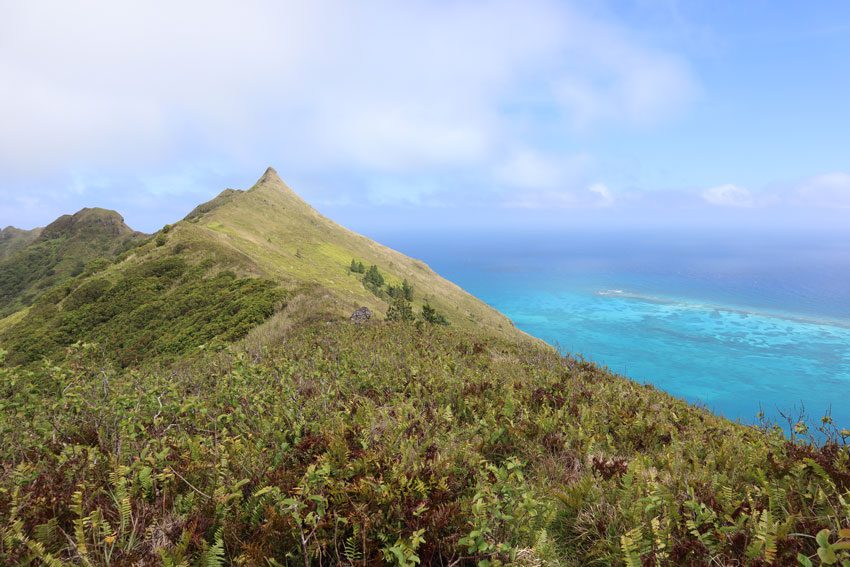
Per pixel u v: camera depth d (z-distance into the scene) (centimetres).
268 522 289
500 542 292
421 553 288
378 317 2583
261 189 15525
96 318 3862
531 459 476
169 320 3356
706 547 287
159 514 310
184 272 4447
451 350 1205
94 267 5188
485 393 721
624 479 361
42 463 387
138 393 576
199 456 405
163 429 505
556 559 304
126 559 260
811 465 369
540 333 17600
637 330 18238
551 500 373
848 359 13638
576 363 1149
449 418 566
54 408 464
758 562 271
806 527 299
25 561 254
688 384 11088
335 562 292
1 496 326
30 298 11512
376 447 433
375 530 300
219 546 265
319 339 1488
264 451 437
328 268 10481
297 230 13212
